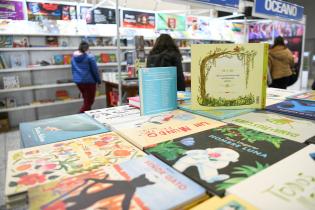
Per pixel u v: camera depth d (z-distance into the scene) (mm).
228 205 557
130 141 1030
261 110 1457
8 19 4281
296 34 6266
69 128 1232
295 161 772
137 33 5227
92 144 1002
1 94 4766
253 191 612
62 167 788
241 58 1382
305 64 8422
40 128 1236
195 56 1384
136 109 1638
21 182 695
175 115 1400
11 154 904
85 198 594
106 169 746
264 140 965
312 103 1584
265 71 1419
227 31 6625
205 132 1086
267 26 6562
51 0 4730
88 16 4949
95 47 5277
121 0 6379
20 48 4504
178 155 846
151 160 808
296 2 8344
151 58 2957
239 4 2543
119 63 3117
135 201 578
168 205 563
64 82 5172
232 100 1434
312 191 607
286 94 1934
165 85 1486
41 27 4547
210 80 1410
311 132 1058
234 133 1059
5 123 4496
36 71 5031
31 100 5062
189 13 7070
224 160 796
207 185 650
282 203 562
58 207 560
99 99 5793
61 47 4961
